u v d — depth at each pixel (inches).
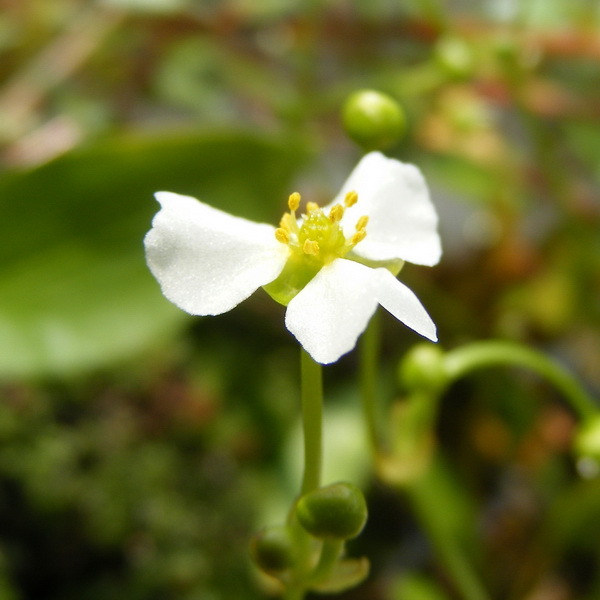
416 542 2.7
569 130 3.0
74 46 2.8
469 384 3.0
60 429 2.4
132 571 2.4
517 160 3.0
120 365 2.6
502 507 2.8
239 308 3.0
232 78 3.0
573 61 3.0
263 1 2.9
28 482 2.4
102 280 2.1
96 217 2.1
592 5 2.8
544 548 2.5
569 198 2.9
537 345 3.1
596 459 2.1
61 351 2.0
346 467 2.6
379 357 3.0
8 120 2.7
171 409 2.6
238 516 2.5
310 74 3.0
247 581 2.4
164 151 2.0
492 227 3.1
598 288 3.0
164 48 3.0
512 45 2.6
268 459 2.7
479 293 3.0
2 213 2.0
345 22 2.8
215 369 2.8
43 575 2.4
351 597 2.6
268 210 2.1
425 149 3.0
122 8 2.7
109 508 2.4
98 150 2.0
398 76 2.7
